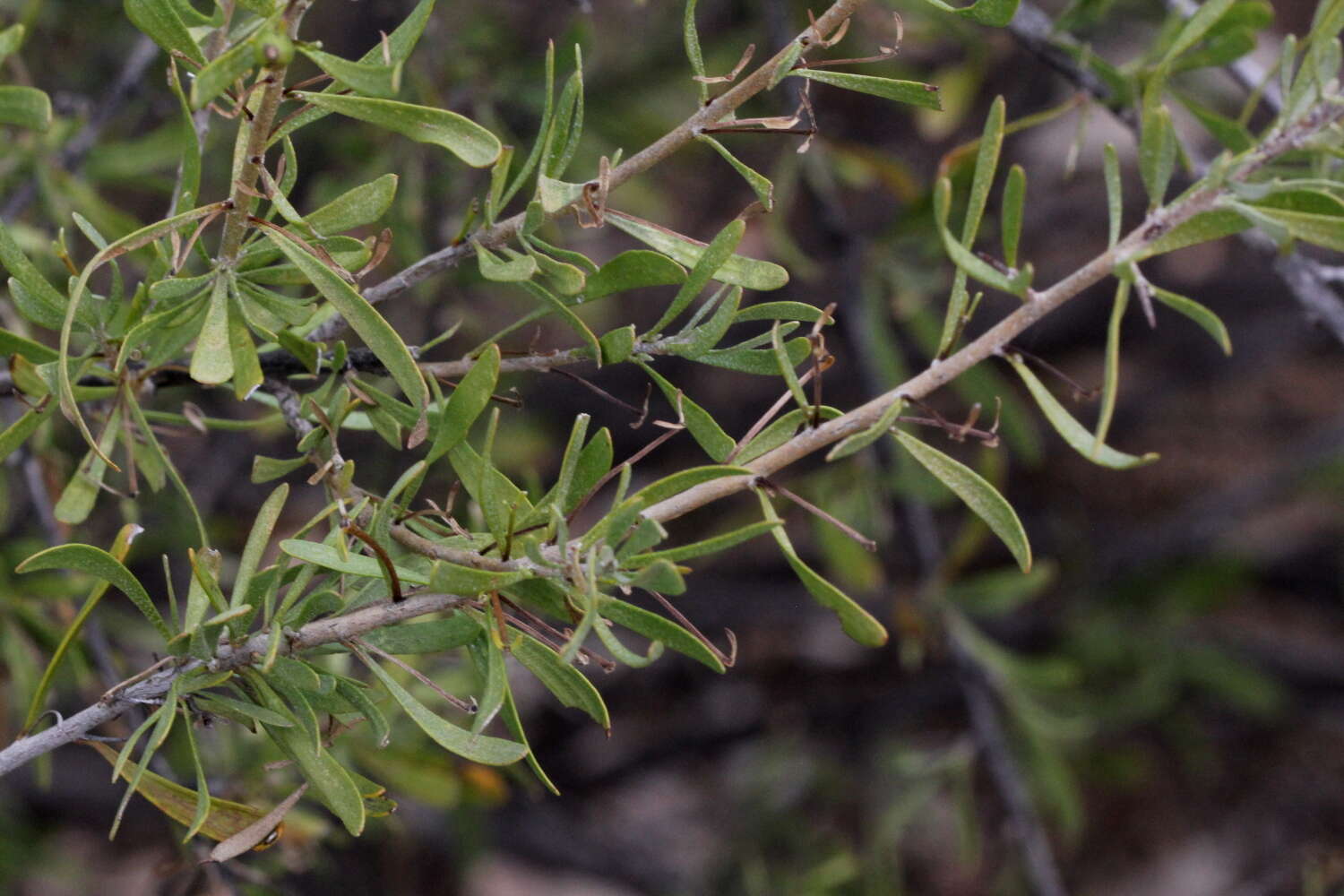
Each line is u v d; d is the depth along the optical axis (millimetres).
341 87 592
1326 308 711
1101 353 2330
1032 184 2170
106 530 1195
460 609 597
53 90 1149
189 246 586
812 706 2061
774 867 1764
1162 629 1989
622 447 2057
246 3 570
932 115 1170
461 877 1693
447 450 589
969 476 586
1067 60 727
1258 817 2160
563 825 1957
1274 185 586
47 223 917
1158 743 2230
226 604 587
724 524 1994
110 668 785
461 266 1017
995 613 1318
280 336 606
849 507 1133
